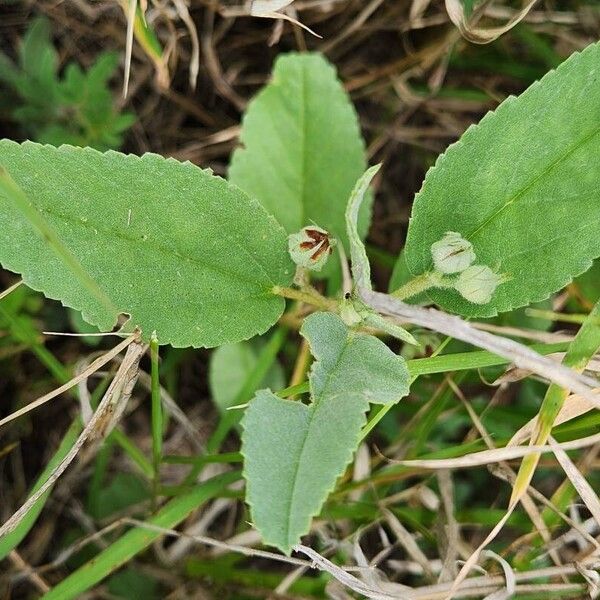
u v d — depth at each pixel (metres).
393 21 0.39
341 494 0.34
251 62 0.40
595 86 0.28
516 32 0.38
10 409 0.37
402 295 0.29
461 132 0.40
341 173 0.34
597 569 0.32
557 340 0.32
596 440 0.30
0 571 0.35
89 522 0.36
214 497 0.34
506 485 0.37
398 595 0.31
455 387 0.33
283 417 0.27
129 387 0.31
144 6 0.33
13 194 0.26
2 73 0.37
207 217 0.28
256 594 0.35
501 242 0.29
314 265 0.29
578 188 0.28
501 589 0.32
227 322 0.29
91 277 0.28
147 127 0.40
